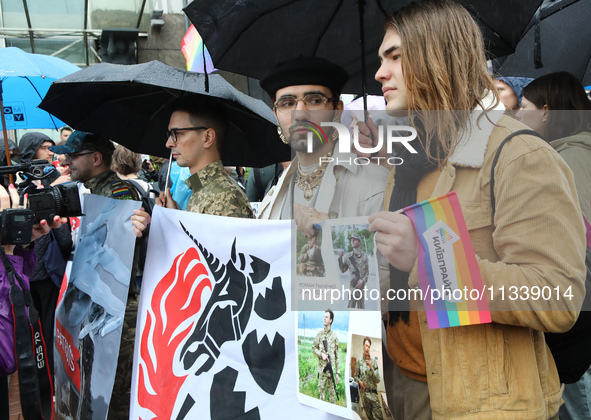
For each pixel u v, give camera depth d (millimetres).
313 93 1955
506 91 2398
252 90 3756
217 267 2008
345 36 2324
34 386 2420
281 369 1797
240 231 1948
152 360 2158
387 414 1463
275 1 2133
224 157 2939
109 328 2271
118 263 2305
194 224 2078
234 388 1884
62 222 2656
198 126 2336
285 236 1853
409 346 1559
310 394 1609
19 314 2410
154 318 2180
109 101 2840
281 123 2010
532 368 1376
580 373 1818
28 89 4477
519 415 1344
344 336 1527
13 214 2354
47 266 3840
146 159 5500
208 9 2096
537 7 1849
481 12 1951
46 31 8789
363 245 1502
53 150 3006
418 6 1467
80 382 2486
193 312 2059
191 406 1979
